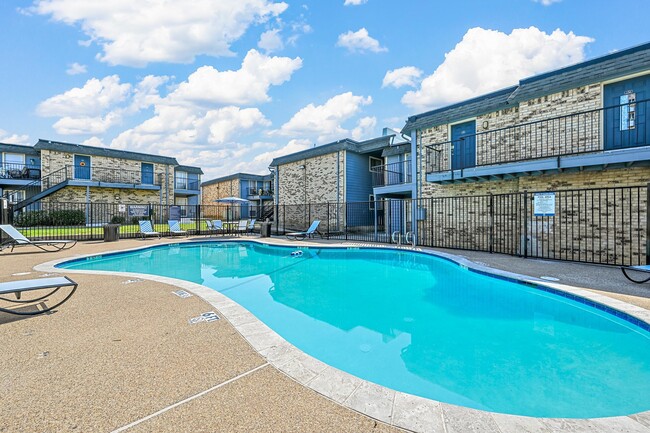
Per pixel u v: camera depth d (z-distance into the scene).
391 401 2.18
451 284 6.91
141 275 6.39
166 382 2.42
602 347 3.74
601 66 8.10
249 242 13.79
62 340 3.21
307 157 19.62
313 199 19.36
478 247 10.88
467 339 4.01
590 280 5.73
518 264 7.42
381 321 4.68
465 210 11.25
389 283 7.01
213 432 1.87
